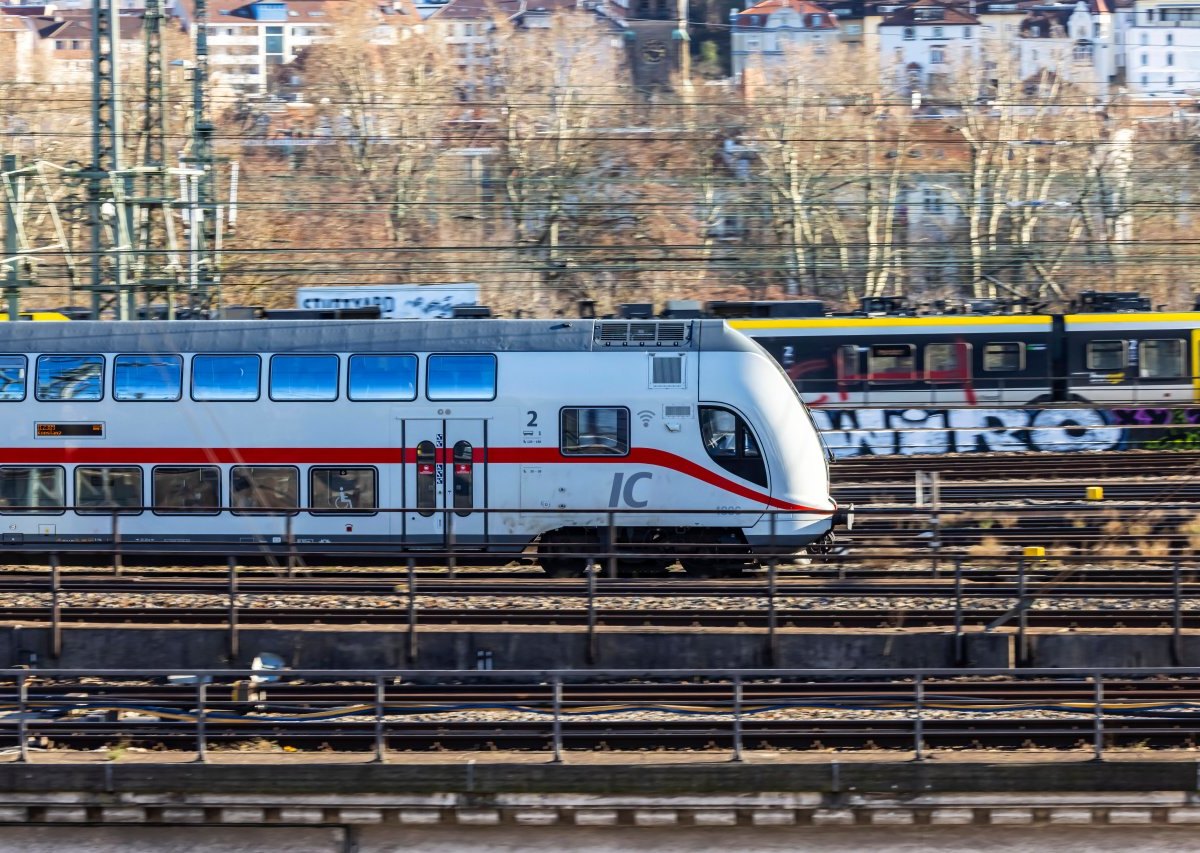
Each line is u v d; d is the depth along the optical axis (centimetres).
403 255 17138
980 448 11631
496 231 17925
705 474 7375
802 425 7444
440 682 6038
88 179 10175
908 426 11881
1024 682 5834
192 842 4850
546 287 16912
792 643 6031
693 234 17725
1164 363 12394
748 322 12300
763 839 4828
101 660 6122
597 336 7512
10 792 4819
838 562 7119
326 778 4822
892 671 4878
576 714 5569
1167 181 17988
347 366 7531
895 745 5347
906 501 9512
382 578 7188
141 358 7581
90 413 7569
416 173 18512
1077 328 12344
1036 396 12338
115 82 10325
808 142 17612
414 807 4812
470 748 5300
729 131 19212
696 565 7400
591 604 6088
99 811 4816
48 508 7219
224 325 7625
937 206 19300
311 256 17062
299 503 7531
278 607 6725
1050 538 8031
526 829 4831
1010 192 19012
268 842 4847
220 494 7544
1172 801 4769
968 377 12325
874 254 17625
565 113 18700
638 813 4806
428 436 7475
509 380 7462
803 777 4809
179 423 7544
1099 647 6022
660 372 7425
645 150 18925
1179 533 8344
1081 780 4803
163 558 7688
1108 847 4803
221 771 4819
